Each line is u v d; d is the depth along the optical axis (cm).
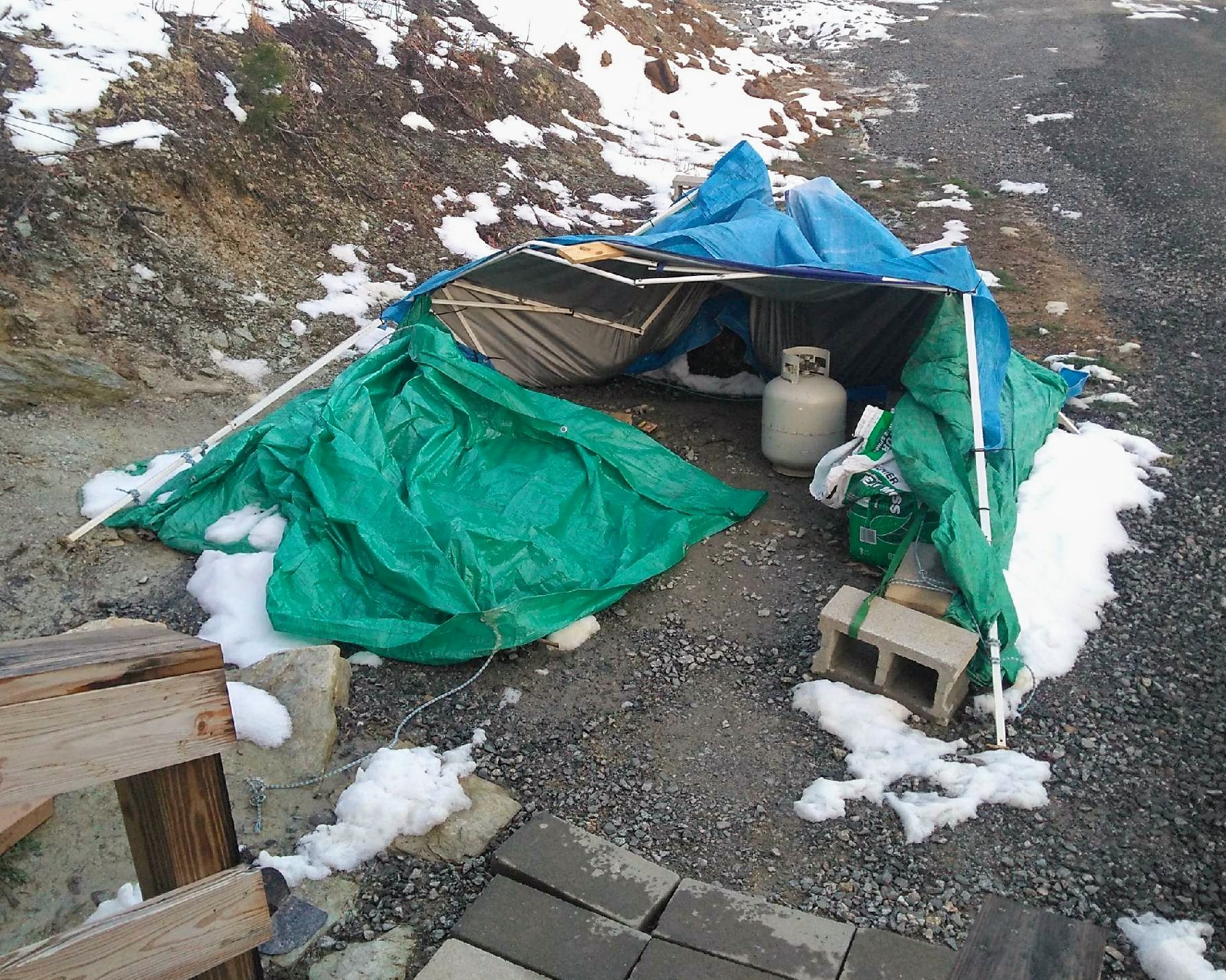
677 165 1082
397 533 441
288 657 380
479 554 432
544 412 535
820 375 550
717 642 432
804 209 569
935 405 466
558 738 378
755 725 384
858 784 349
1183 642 420
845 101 1413
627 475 520
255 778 344
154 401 559
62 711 159
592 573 462
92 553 458
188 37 756
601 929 290
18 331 532
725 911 296
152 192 636
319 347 645
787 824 338
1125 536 490
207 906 183
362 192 782
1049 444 550
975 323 496
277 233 705
